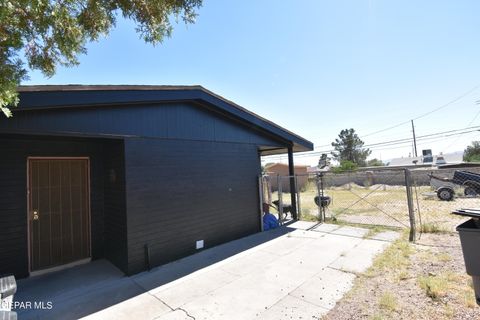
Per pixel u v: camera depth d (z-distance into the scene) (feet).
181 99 17.01
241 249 18.25
